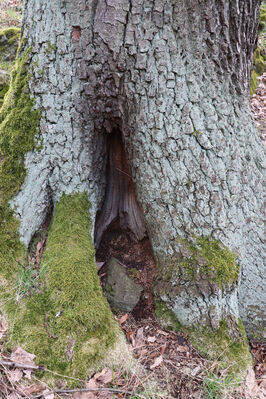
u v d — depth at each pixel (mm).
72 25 2150
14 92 2396
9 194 2312
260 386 2188
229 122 2338
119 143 2648
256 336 2564
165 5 2039
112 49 2121
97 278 2271
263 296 2498
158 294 2383
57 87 2295
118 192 2812
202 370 2113
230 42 2225
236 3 2080
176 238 2344
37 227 2424
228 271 2227
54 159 2406
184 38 2111
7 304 2061
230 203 2338
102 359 1971
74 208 2447
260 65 7277
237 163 2348
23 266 2232
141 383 1969
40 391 1797
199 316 2273
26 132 2357
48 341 1954
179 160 2262
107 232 2912
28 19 2311
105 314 2133
